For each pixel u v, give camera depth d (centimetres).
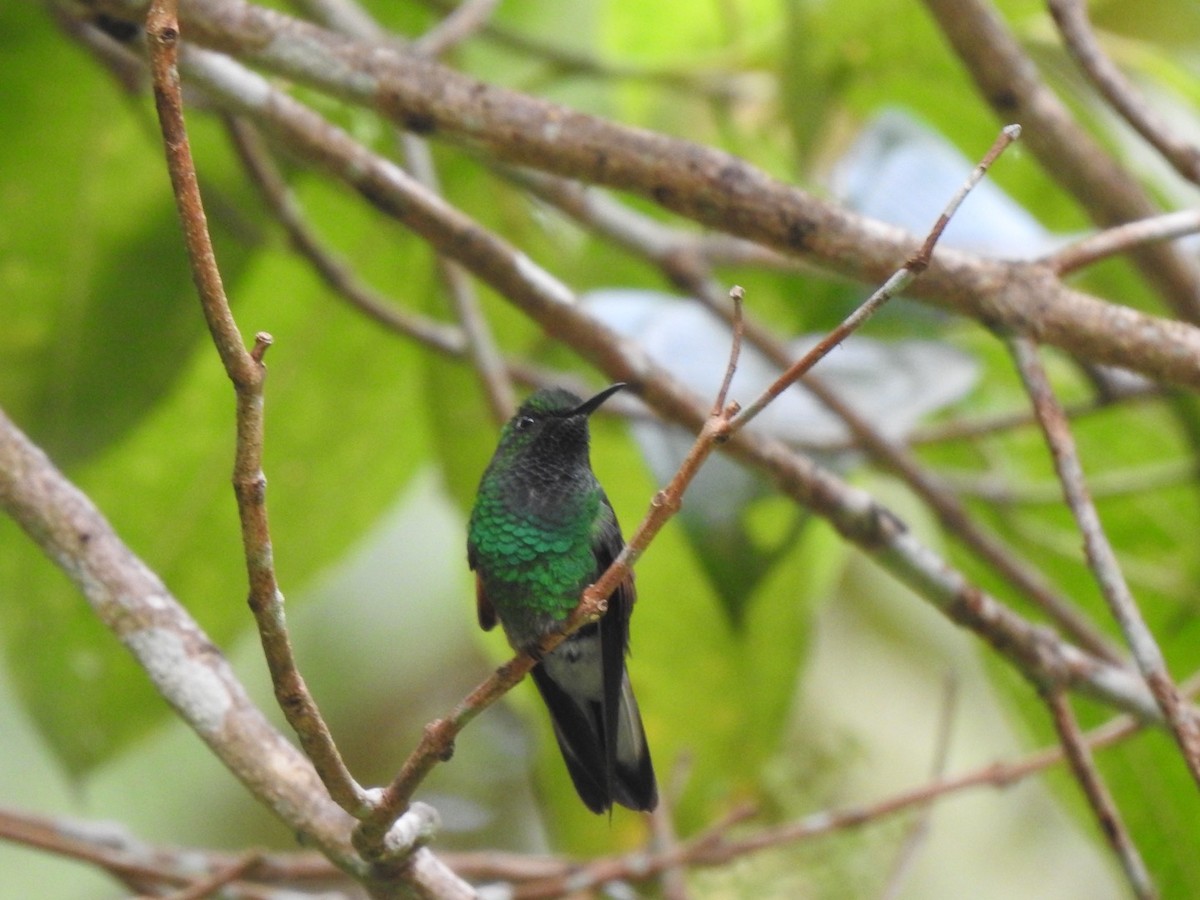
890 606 1340
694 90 1114
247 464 419
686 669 1109
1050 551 1109
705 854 847
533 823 1337
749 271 1168
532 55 1101
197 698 585
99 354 1075
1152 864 999
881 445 870
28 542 1030
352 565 1325
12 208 1075
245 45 710
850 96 1051
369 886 555
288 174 1085
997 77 759
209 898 815
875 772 1258
